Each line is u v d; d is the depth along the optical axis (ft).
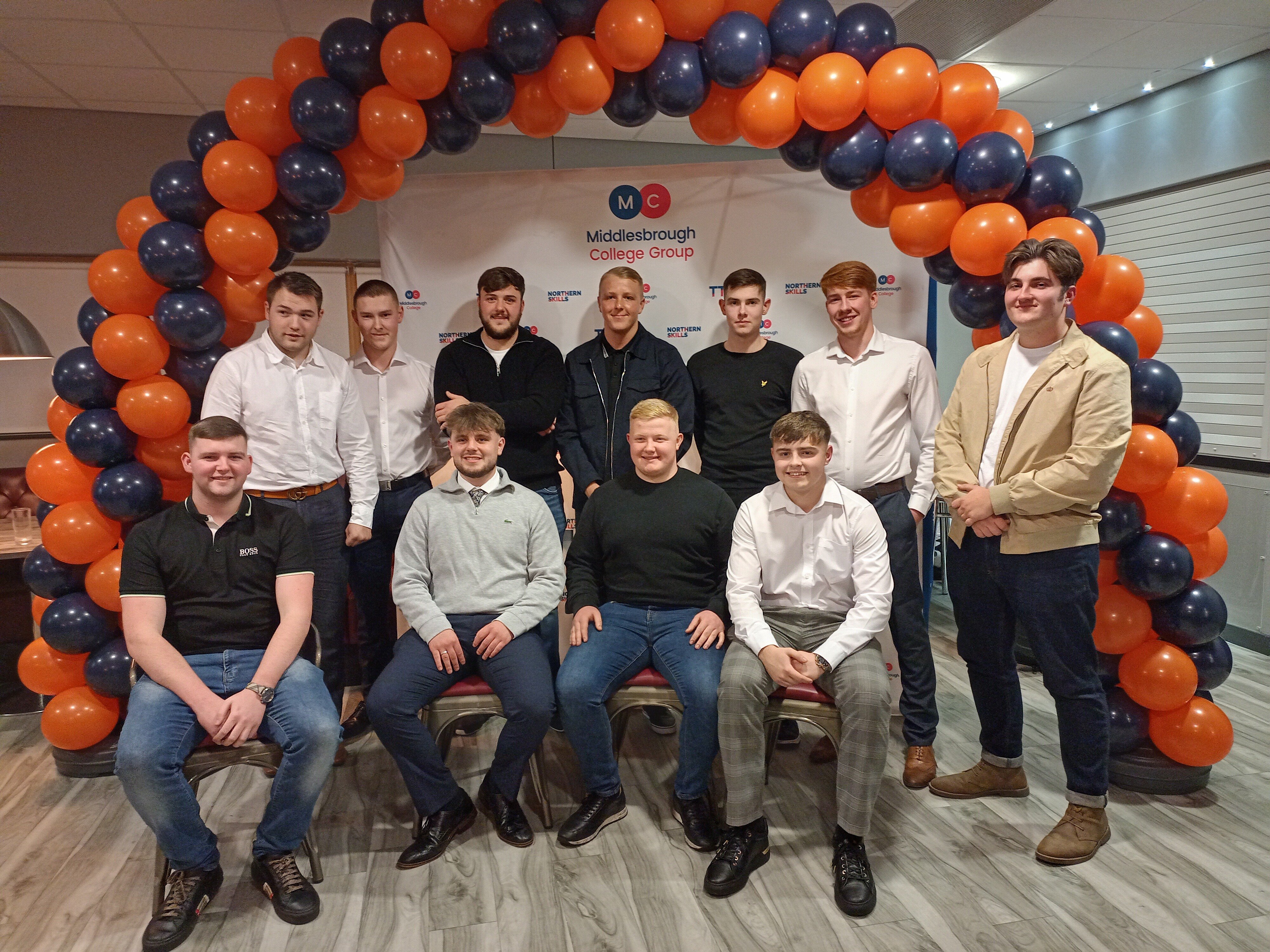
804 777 8.26
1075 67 12.18
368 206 14.51
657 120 14.01
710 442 9.03
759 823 6.72
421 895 6.33
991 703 7.54
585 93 7.35
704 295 10.30
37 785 8.39
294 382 8.22
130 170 13.33
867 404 8.40
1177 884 6.32
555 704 6.99
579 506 9.12
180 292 7.70
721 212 10.18
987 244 7.27
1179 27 10.73
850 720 6.38
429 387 9.59
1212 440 12.78
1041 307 6.40
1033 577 6.60
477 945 5.73
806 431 6.81
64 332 13.43
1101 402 6.20
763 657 6.71
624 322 8.64
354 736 9.16
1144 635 7.62
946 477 7.04
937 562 15.76
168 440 8.06
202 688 6.15
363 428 8.80
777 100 7.46
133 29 10.03
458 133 7.73
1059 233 7.20
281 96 7.64
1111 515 7.31
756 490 8.82
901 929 5.83
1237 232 12.10
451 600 7.41
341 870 6.70
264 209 7.97
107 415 7.91
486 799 7.37
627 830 7.25
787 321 10.34
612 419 8.89
